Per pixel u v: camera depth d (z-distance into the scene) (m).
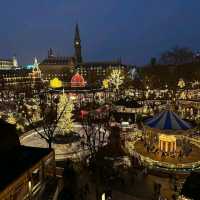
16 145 24.47
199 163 37.44
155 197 28.48
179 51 119.38
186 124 41.72
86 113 63.28
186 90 96.44
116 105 67.88
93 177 32.34
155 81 108.00
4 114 67.00
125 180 32.53
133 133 50.25
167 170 35.44
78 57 197.62
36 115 62.38
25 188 20.58
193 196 23.36
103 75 161.50
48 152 24.67
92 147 41.75
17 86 134.00
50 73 184.12
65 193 27.25
